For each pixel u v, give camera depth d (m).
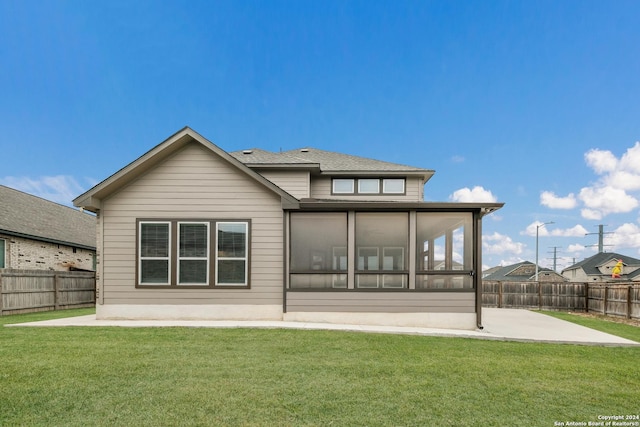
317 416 3.88
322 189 16.31
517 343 7.89
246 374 5.15
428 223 11.30
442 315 9.87
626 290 13.23
